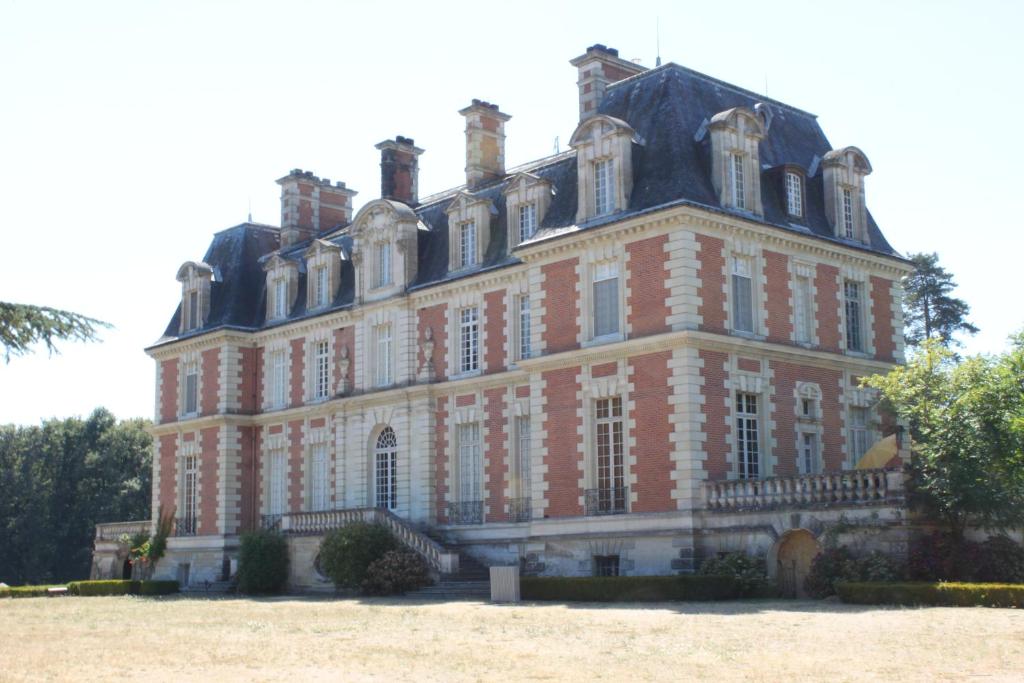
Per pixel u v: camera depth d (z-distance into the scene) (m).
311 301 49.09
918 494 27.86
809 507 29.08
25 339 21.22
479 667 17.83
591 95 39.62
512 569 32.50
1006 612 22.69
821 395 36.12
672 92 36.34
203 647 21.88
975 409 28.69
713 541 31.14
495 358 40.31
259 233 56.03
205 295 53.72
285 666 18.58
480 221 41.66
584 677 16.52
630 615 25.72
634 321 33.44
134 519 81.31
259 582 43.78
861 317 38.44
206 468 51.97
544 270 36.31
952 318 62.88
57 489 80.25
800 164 39.28
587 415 34.34
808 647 18.83
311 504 47.97
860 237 38.75
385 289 44.72
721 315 33.22
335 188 56.19
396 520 40.59
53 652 21.41
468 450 41.41
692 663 17.50
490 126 45.88
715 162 34.50
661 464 32.22
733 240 34.06
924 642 18.84
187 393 53.94
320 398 48.16
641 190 34.50
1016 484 28.22
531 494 36.59
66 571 79.69
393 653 19.94
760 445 33.91
